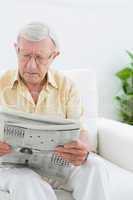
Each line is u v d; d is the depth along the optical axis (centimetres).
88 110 211
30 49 159
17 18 252
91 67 280
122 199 172
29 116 149
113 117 294
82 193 158
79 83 211
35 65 160
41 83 174
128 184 174
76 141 155
